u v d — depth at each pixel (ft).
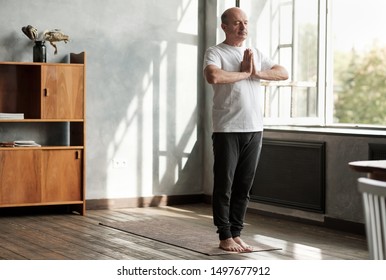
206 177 26.27
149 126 25.17
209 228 20.67
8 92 22.94
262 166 23.34
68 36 22.95
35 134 23.40
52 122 23.63
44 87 22.20
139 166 25.02
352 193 20.24
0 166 21.72
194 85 26.05
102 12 24.13
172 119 25.63
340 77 32.17
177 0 25.50
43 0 23.21
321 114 24.52
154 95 25.22
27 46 23.07
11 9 22.81
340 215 20.63
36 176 22.22
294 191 22.09
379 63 30.78
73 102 22.59
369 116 31.17
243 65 16.20
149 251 17.13
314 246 18.15
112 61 24.36
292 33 24.91
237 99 16.22
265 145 23.21
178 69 25.68
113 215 23.00
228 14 16.60
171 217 22.75
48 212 23.50
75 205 23.40
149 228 20.44
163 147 25.50
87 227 20.62
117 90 24.49
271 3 25.29
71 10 23.63
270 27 25.27
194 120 26.12
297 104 24.72
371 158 19.52
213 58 16.29
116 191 24.62
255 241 18.66
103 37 24.18
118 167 24.59
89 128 24.06
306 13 24.61
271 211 23.09
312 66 24.63
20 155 21.99
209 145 26.03
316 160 21.29
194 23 25.93
